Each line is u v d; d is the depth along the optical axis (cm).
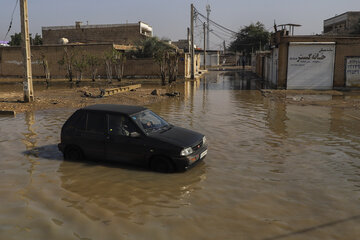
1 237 446
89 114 789
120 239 441
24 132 1078
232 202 564
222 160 795
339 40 2566
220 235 454
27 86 1800
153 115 821
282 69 2652
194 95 2239
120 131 748
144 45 4206
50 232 459
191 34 3884
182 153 691
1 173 700
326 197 586
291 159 803
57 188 621
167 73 3984
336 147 911
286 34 2647
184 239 443
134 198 580
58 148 847
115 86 2956
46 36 5881
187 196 589
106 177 683
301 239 448
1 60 4344
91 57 3569
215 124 1223
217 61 9275
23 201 562
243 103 1827
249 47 8212
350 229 475
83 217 505
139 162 732
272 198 581
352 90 2569
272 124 1229
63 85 3183
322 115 1430
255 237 451
